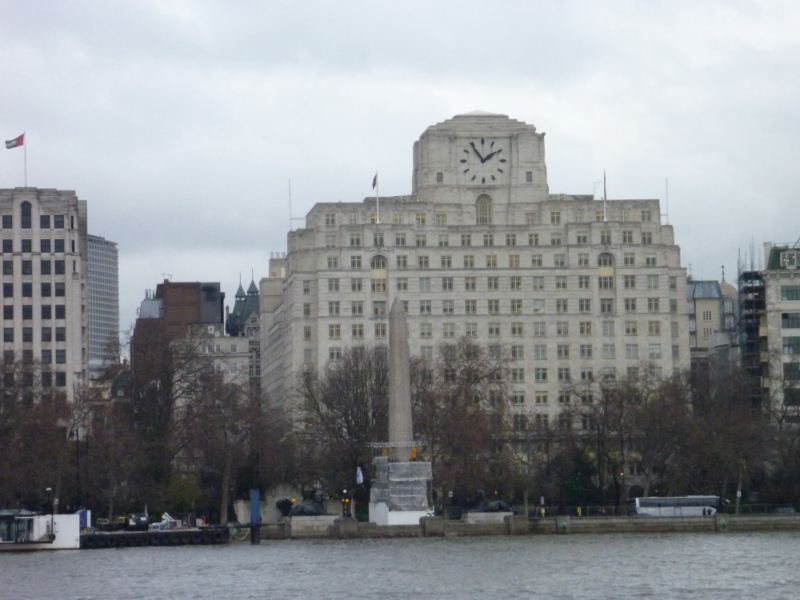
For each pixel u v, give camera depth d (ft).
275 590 638.94
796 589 617.62
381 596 613.52
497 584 645.51
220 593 632.38
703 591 614.75
